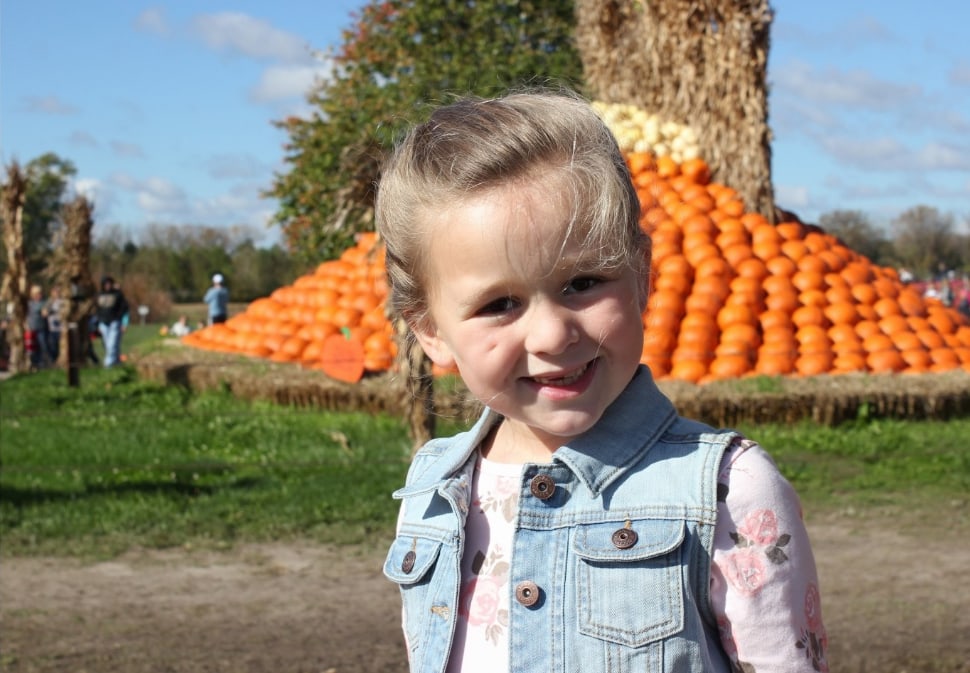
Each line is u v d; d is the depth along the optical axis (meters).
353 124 21.64
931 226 60.28
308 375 11.37
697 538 1.59
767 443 9.52
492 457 1.83
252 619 5.51
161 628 5.37
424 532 1.80
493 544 1.73
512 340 1.56
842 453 9.27
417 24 22.14
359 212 7.89
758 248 11.70
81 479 8.29
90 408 11.52
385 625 5.41
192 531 7.12
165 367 12.48
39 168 66.44
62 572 6.31
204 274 58.53
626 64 13.80
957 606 5.55
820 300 11.37
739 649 1.56
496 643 1.67
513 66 21.14
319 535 7.06
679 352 10.73
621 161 1.62
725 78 12.58
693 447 1.66
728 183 12.51
